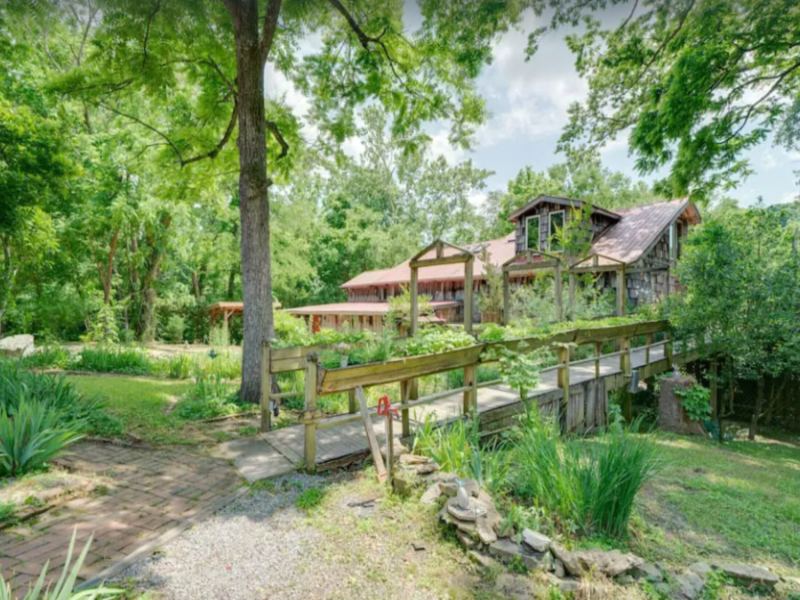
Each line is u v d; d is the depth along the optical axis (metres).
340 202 35.78
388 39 8.30
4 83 10.78
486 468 3.47
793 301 7.46
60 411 4.61
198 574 2.42
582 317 11.13
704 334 8.66
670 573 2.54
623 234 15.32
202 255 25.14
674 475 4.69
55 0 6.29
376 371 4.19
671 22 7.36
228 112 8.91
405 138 10.05
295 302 31.27
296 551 2.67
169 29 6.90
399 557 2.62
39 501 3.10
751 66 7.78
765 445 7.62
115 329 14.79
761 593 2.47
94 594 1.87
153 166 11.14
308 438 4.01
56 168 9.76
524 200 27.39
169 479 3.76
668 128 7.83
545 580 2.36
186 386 8.09
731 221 8.89
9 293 12.42
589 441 4.59
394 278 21.73
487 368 7.87
